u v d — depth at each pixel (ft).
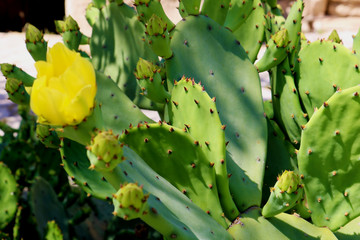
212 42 3.32
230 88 3.30
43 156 4.50
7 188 3.81
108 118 3.30
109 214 4.33
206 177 2.96
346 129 2.93
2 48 14.38
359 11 16.97
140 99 3.65
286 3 16.65
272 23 3.73
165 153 2.95
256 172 3.17
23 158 4.49
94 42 3.79
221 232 2.87
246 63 3.33
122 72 3.69
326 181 3.05
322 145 2.98
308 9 17.39
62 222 4.13
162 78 3.50
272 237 2.97
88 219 4.34
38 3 18.49
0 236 3.80
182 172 2.97
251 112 3.28
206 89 3.28
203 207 2.99
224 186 2.99
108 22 3.72
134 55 3.68
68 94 2.27
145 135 2.92
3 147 4.91
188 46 3.28
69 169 2.97
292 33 3.38
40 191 4.07
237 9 3.56
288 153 3.50
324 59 3.32
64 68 2.30
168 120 3.22
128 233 3.91
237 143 3.22
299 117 3.38
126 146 2.87
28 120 4.93
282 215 3.09
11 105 9.91
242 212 3.09
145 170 2.85
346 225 3.28
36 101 2.25
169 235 2.64
